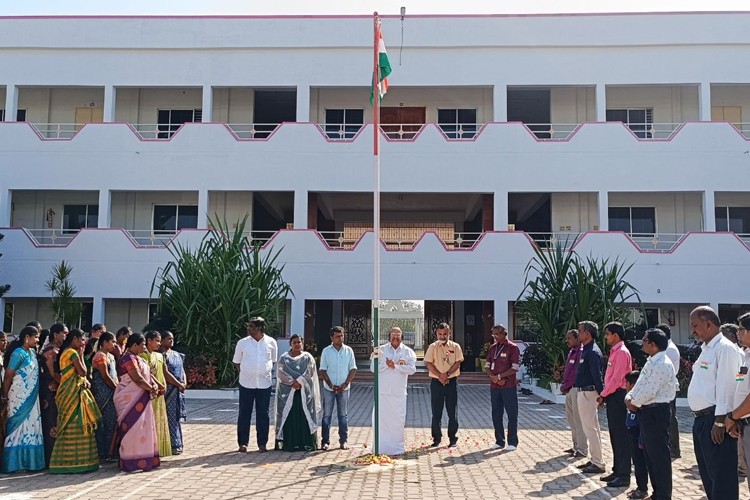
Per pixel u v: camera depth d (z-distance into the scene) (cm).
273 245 2300
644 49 2405
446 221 2952
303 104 2434
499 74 2427
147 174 2378
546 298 1814
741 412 579
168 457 970
